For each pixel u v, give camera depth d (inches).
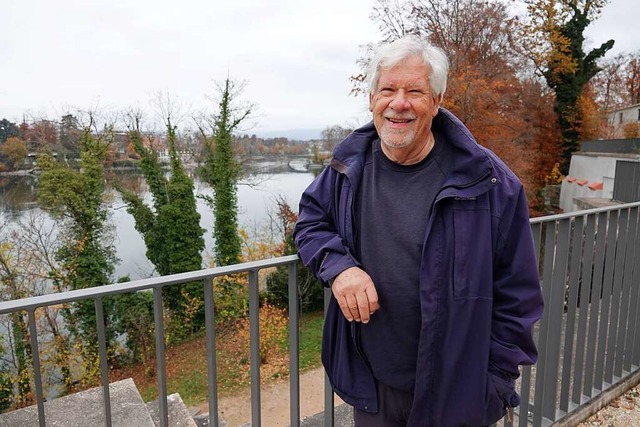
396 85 45.3
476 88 599.8
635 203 88.9
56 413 102.0
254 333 54.7
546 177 899.4
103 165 636.7
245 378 413.7
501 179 45.1
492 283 45.1
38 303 39.9
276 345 456.4
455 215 44.3
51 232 589.9
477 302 44.3
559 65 853.2
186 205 695.1
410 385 48.7
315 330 411.8
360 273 45.9
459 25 677.3
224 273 50.2
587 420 85.8
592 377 87.2
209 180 716.0
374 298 45.1
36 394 41.9
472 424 45.8
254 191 765.9
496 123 625.9
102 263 620.7
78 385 477.1
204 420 134.5
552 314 77.3
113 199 661.9
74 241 606.2
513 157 650.2
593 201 597.0
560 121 890.7
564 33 843.4
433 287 44.6
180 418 117.2
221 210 709.3
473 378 45.1
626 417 86.4
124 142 674.2
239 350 470.0
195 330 538.9
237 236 718.5
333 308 52.7
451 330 44.6
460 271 44.0
